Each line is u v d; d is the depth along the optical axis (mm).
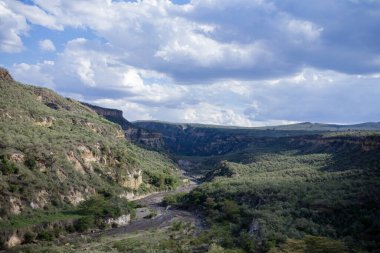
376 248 75562
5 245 87688
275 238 83938
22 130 141875
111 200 128250
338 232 85375
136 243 90562
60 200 118000
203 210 136000
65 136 156500
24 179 111438
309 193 111250
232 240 90000
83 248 87312
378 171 125438
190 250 85000
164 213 137750
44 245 90000
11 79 184250
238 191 136375
